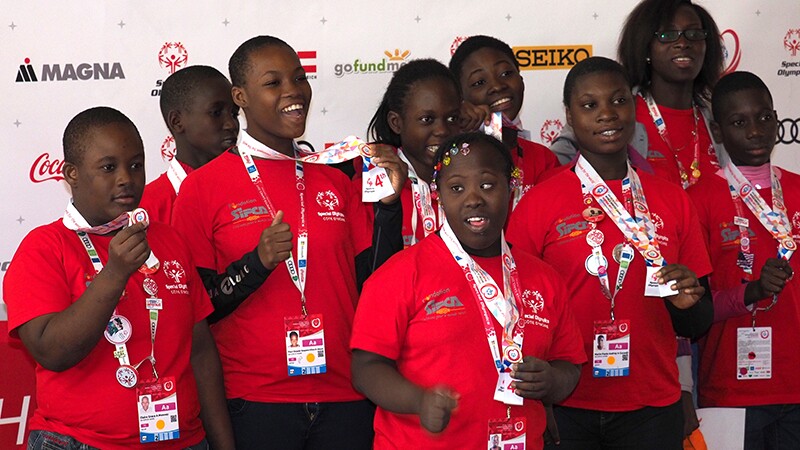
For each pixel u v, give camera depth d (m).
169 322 2.84
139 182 2.82
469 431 2.71
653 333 3.29
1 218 4.44
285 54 3.31
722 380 3.84
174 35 4.53
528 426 2.78
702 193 3.91
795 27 4.84
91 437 2.69
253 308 3.18
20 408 4.25
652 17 4.17
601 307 3.27
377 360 2.75
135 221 2.64
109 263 2.58
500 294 2.79
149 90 4.53
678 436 3.35
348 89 4.66
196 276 3.05
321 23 4.62
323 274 3.24
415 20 4.67
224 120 3.93
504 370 2.73
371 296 2.79
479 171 2.75
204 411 3.06
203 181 3.27
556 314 2.89
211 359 3.08
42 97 4.45
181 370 2.85
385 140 3.66
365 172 3.20
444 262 2.81
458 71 4.08
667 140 4.16
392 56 4.67
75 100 4.47
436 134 3.42
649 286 3.19
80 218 2.82
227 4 4.55
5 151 4.43
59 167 4.48
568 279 3.29
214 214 3.24
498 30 4.71
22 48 4.41
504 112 3.99
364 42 4.65
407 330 2.77
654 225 3.35
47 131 4.46
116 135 2.77
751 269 3.81
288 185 3.30
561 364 2.86
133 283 2.80
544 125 4.78
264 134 3.32
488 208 2.75
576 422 3.29
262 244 3.02
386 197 3.20
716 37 4.31
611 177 3.45
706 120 4.29
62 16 4.44
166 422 2.76
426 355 2.74
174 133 3.97
